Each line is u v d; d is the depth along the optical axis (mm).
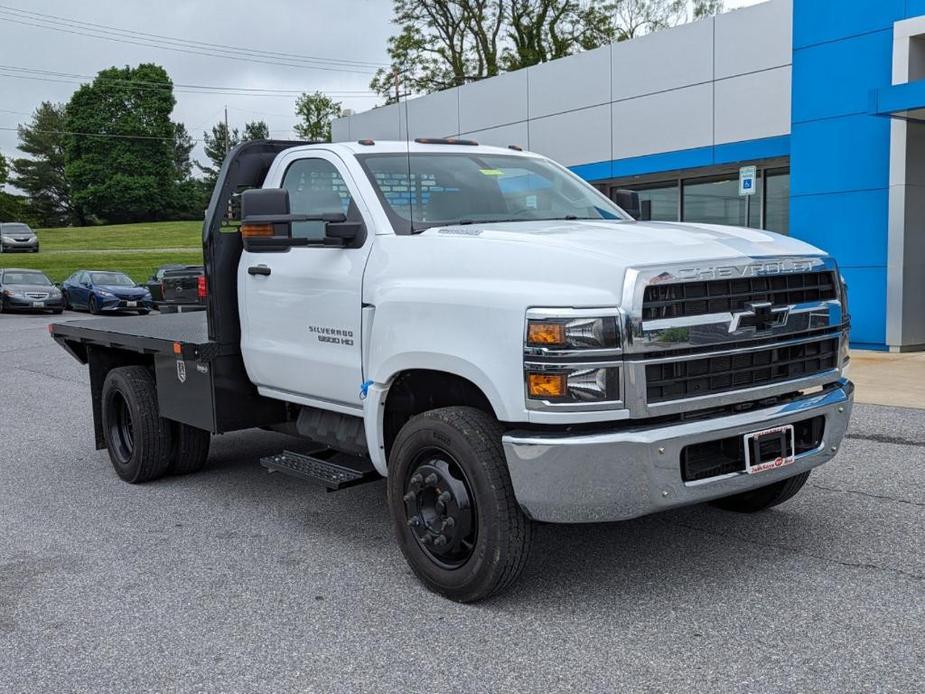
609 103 16516
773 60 13844
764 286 4051
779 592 4137
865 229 12258
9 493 6488
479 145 5582
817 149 12703
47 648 3799
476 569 3969
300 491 6312
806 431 4367
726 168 15484
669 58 15391
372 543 5086
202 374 5773
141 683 3463
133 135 86500
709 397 3852
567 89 17266
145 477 6598
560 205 5273
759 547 4750
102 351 7129
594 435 3664
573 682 3352
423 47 37969
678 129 15406
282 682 3434
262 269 5371
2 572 4773
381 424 4551
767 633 3707
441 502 4098
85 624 4039
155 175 88188
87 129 86812
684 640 3668
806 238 12969
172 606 4219
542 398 3658
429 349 4113
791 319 4105
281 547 5055
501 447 3938
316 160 5246
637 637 3715
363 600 4223
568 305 3646
